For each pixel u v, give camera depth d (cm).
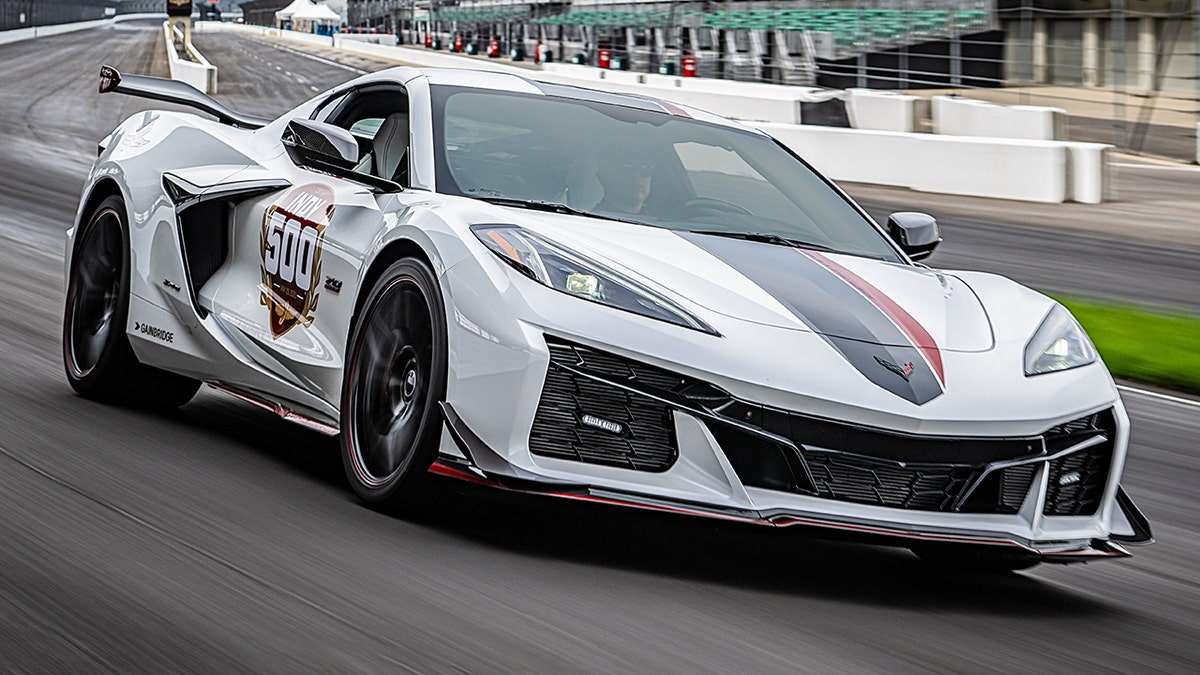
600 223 799
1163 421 1335
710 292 727
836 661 575
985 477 711
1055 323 798
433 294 733
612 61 8888
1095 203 3469
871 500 698
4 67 10212
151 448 890
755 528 671
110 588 582
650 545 761
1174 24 5444
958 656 608
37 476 778
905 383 704
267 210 941
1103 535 765
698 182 905
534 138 893
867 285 787
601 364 687
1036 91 5934
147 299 1001
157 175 1030
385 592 605
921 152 3812
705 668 542
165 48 14762
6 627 527
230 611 561
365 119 962
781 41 7000
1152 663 633
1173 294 2188
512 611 594
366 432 780
